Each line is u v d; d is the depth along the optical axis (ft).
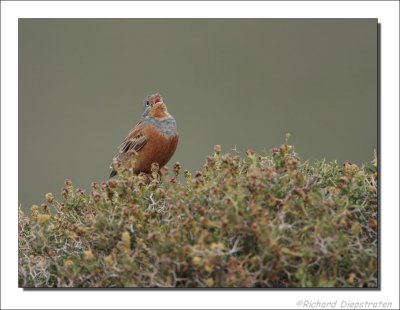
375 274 36.47
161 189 42.86
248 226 35.32
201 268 35.83
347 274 36.01
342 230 36.76
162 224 41.09
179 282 36.94
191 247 35.04
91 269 38.34
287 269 36.04
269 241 34.58
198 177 41.09
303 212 36.58
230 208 35.60
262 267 34.96
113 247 39.91
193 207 39.14
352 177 40.68
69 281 39.47
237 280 34.86
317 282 35.37
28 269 41.42
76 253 41.42
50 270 41.01
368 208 39.99
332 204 37.11
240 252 36.17
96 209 41.93
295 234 35.99
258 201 36.83
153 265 37.47
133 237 39.47
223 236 36.01
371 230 38.45
